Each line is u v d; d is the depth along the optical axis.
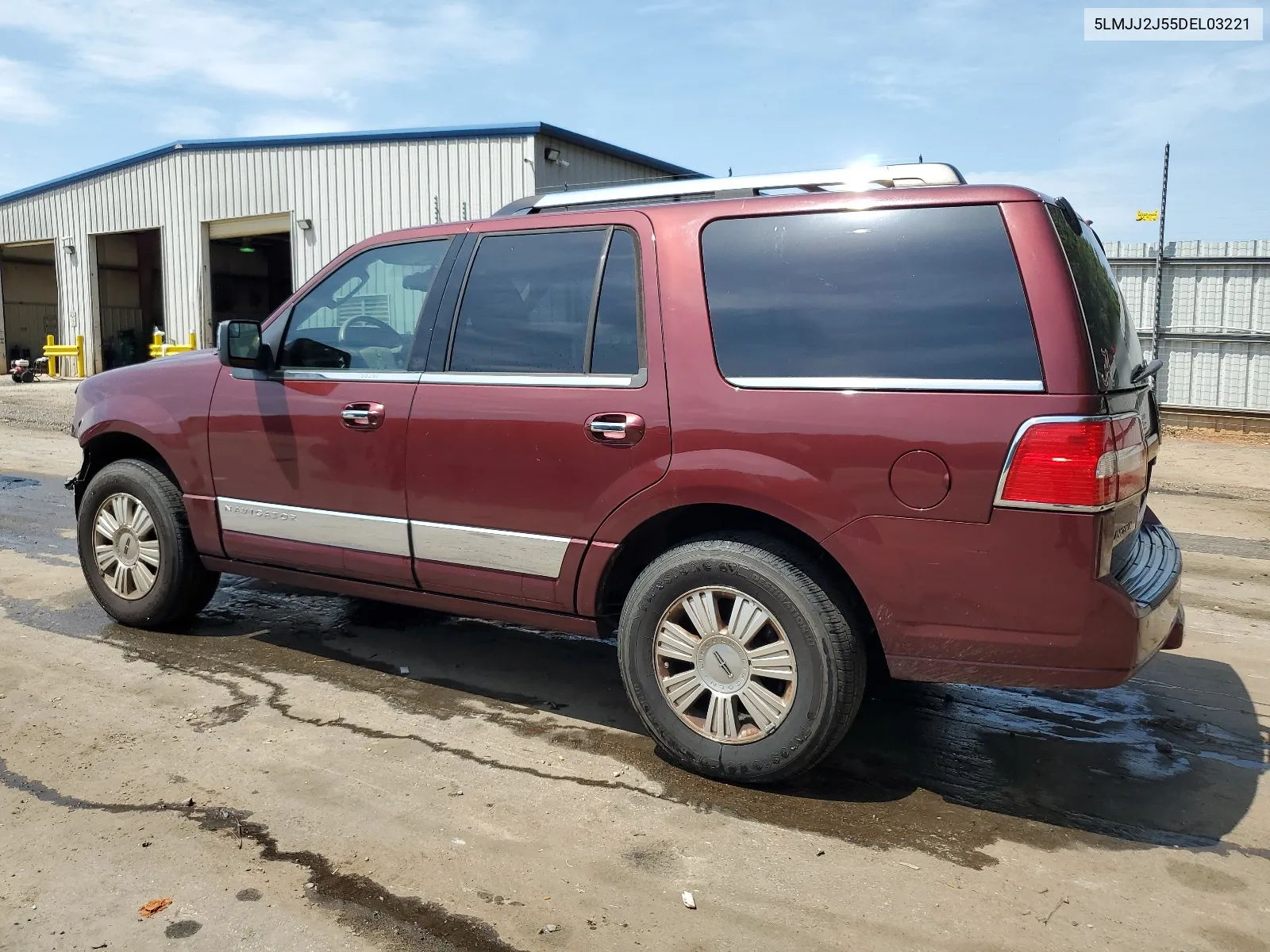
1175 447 12.45
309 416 4.16
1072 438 2.81
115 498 4.86
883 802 3.27
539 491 3.61
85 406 4.99
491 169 18.16
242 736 3.69
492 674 4.44
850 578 3.16
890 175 3.39
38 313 31.17
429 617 5.30
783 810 3.20
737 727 3.33
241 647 4.73
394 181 19.42
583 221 3.70
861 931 2.54
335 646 4.78
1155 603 3.01
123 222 24.95
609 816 3.13
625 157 19.84
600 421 3.46
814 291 3.22
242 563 4.55
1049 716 4.08
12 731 3.70
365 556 4.09
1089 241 3.33
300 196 20.92
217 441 4.47
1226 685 4.47
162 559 4.71
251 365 4.31
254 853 2.87
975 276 3.01
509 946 2.46
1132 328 3.68
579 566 3.56
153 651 4.63
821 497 3.10
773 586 3.18
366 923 2.54
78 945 2.43
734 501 3.24
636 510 3.41
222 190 22.28
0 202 28.30
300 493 4.23
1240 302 13.72
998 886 2.76
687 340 3.36
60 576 5.97
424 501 3.89
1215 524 8.09
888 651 3.09
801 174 3.50
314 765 3.45
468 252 3.95
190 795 3.21
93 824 3.01
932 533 2.97
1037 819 3.17
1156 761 3.64
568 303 3.66
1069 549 2.83
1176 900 2.71
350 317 4.21
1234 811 3.25
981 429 2.90
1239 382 13.86
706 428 3.27
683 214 3.48
